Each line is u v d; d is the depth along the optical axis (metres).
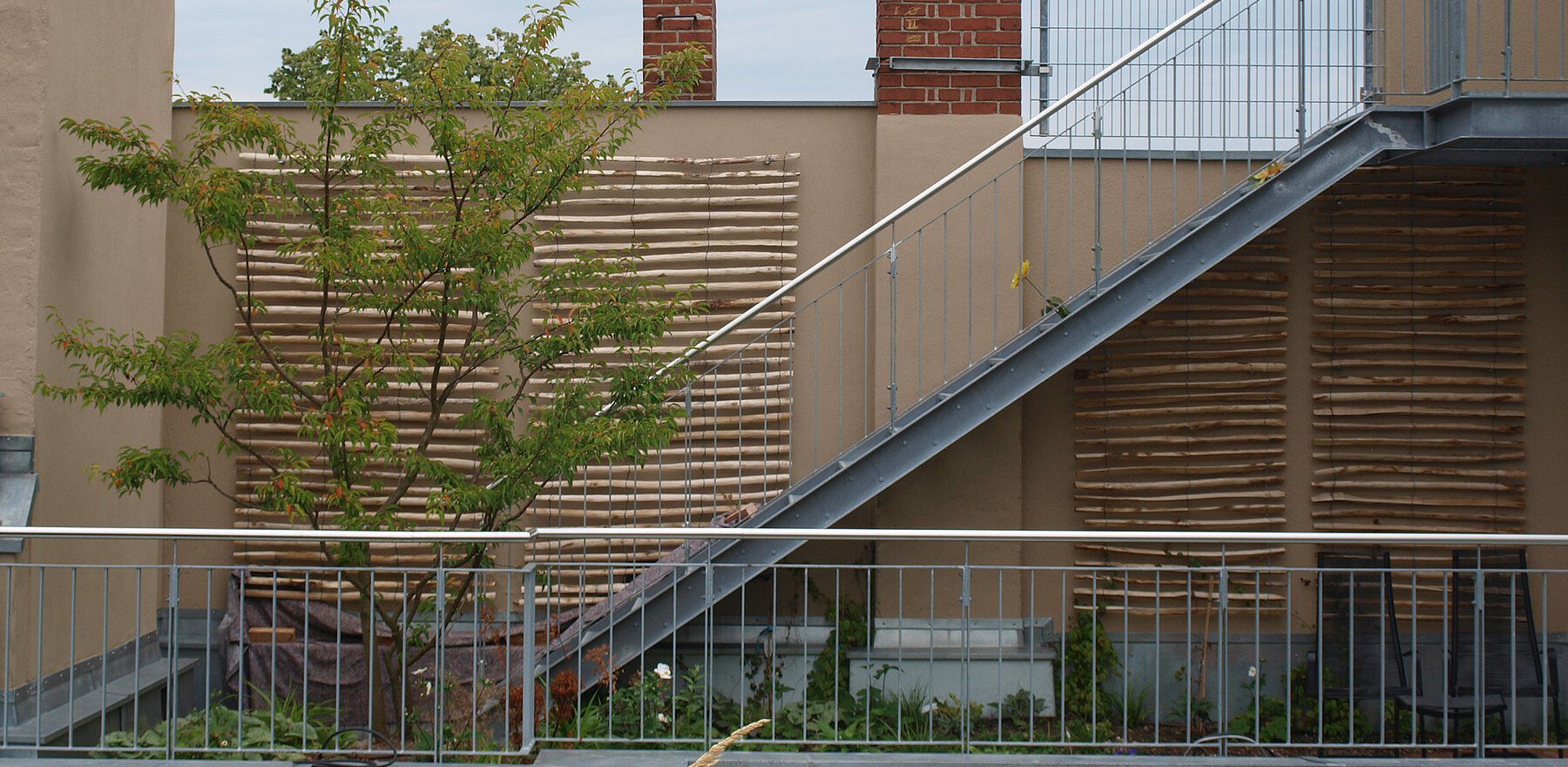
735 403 7.23
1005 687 6.88
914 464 6.19
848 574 7.18
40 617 4.62
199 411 5.39
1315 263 7.27
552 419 5.39
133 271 6.64
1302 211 7.29
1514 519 7.21
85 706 5.88
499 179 5.35
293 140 7.21
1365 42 7.26
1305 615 7.24
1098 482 7.29
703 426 7.26
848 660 6.92
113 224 6.39
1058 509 7.34
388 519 5.32
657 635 6.15
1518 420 7.25
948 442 6.19
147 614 6.83
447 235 5.28
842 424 7.31
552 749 4.94
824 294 6.57
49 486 5.75
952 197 7.21
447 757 4.84
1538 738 6.76
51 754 4.95
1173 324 7.27
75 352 5.43
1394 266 7.26
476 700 5.13
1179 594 7.09
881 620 7.10
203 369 5.23
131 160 5.22
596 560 7.14
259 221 7.22
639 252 7.29
